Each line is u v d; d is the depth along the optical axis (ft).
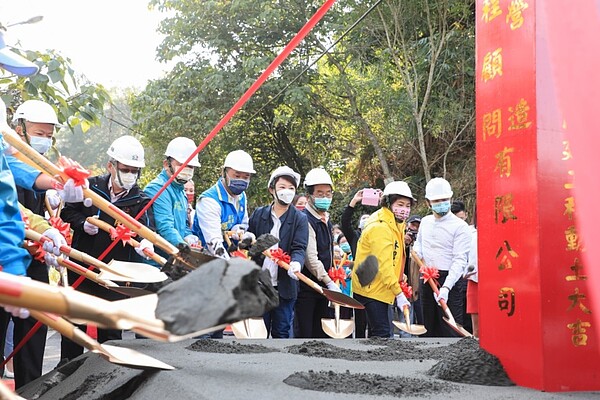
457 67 50.93
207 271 4.41
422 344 13.34
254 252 13.74
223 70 58.54
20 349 13.85
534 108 7.78
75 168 10.82
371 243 18.78
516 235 8.04
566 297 7.70
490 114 8.55
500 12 8.40
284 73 56.49
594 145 5.93
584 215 6.02
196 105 57.67
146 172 64.75
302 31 7.61
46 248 12.32
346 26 52.85
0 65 10.78
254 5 55.98
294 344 12.88
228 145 61.87
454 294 22.17
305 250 19.20
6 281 3.85
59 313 3.98
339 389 7.43
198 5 57.72
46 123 14.79
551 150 7.77
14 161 11.80
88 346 8.28
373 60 55.06
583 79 5.98
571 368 7.64
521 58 8.00
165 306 4.31
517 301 8.00
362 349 12.17
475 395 7.22
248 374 8.52
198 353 11.34
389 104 51.60
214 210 18.03
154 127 59.16
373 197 21.81
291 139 65.05
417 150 51.62
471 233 21.42
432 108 50.11
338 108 60.75
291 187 18.81
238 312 4.17
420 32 53.06
